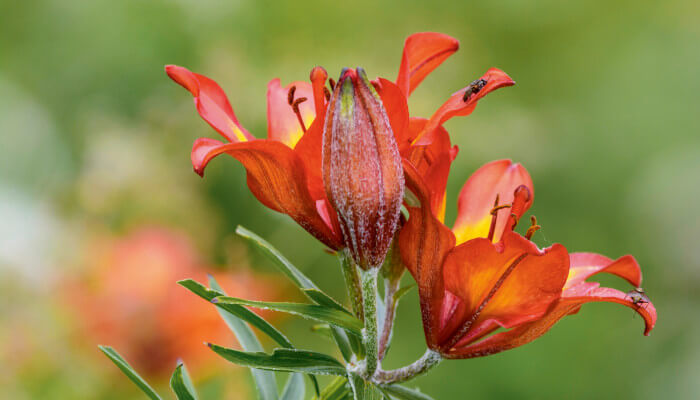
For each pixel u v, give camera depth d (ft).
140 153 4.48
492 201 2.37
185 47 5.91
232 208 5.13
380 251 2.20
